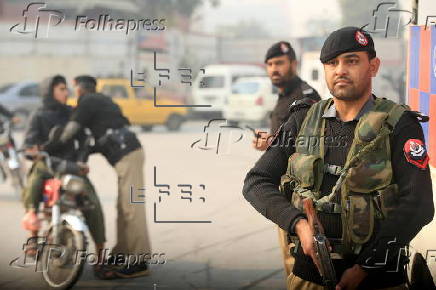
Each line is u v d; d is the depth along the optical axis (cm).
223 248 599
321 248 275
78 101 550
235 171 939
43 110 607
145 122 1499
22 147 591
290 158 296
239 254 589
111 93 1486
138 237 542
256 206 292
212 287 501
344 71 284
